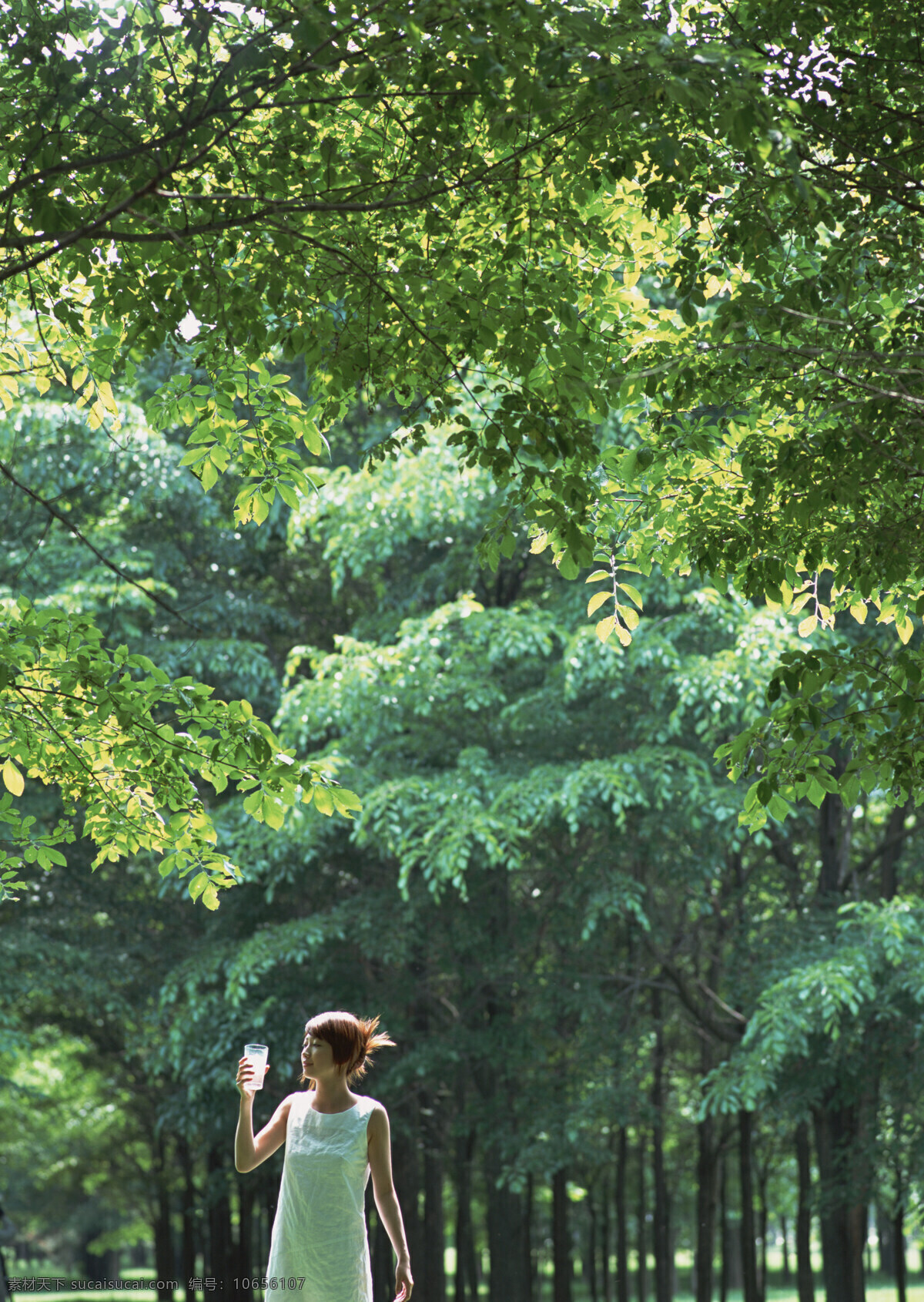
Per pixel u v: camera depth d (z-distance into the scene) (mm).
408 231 5277
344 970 18594
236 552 19469
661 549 6453
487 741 16844
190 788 5707
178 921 20797
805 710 5723
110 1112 29875
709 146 5094
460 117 4691
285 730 15984
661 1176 21703
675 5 5156
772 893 19078
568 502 5152
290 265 5059
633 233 5902
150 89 4883
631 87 4340
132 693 5414
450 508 15492
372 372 5328
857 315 5508
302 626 21766
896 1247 19984
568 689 14891
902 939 14328
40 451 15688
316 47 4137
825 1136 17906
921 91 5043
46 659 5441
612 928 20109
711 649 15875
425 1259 21391
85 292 6012
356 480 15953
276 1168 19984
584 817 15031
